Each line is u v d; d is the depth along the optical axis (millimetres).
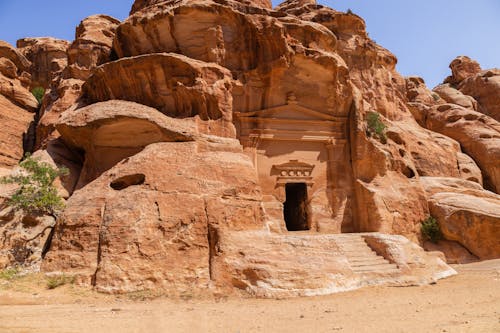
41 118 28750
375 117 25219
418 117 38562
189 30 21984
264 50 22375
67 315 9867
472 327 7551
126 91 20750
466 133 34625
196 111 19688
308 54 22719
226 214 15672
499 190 31797
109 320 9219
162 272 13742
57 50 44344
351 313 9914
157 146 17766
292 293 12977
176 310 10758
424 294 12859
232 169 17281
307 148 23328
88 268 13914
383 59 35250
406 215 22578
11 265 14734
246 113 22188
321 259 14484
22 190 16609
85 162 20094
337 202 22734
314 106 23766
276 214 21656
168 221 14844
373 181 22953
